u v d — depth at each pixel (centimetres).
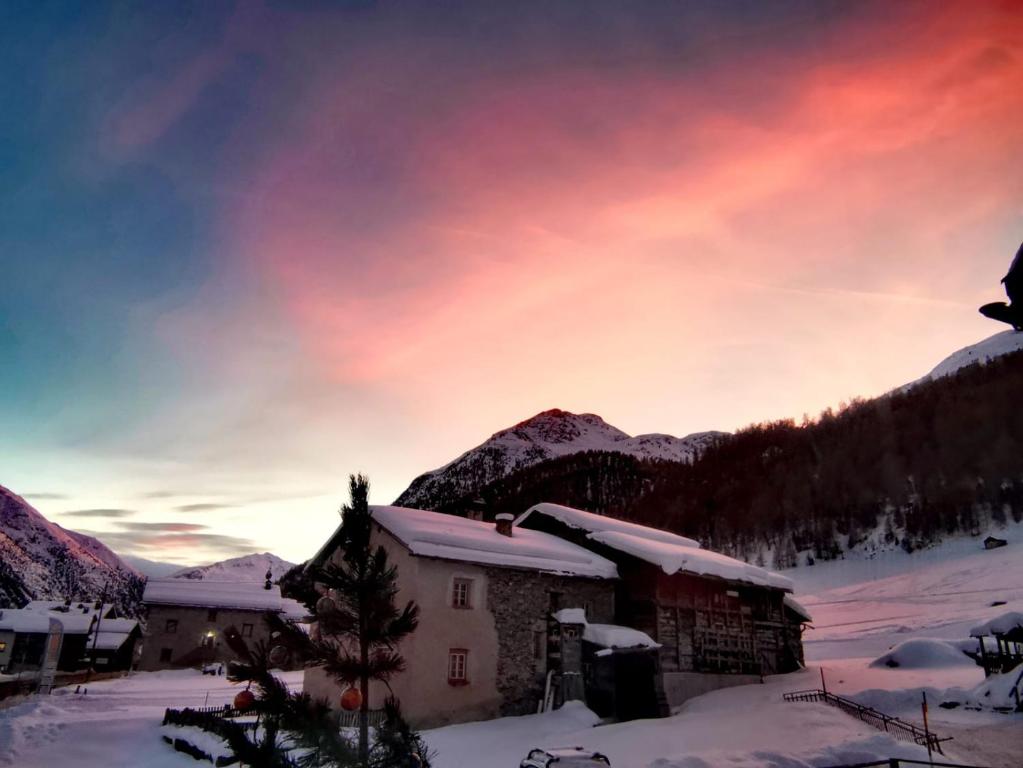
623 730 2044
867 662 3359
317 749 790
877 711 2166
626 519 14238
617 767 1619
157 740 2166
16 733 2242
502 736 2009
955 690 2216
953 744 1683
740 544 10425
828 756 1560
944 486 7438
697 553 3167
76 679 4512
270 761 767
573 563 2773
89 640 6141
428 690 2211
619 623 2898
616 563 3002
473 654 2356
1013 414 6888
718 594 3148
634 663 2662
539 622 2578
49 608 7269
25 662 5841
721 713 2284
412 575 2327
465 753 1803
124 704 3188
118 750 2056
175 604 6028
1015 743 1662
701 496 12694
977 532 7044
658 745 1809
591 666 2562
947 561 6750
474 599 2430
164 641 5934
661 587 2881
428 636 2266
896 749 1589
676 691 2762
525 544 2717
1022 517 6738
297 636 840
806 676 3072
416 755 869
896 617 5147
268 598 6450
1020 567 5941
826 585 7462
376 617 877
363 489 948
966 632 4031
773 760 1502
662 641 2792
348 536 934
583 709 2384
